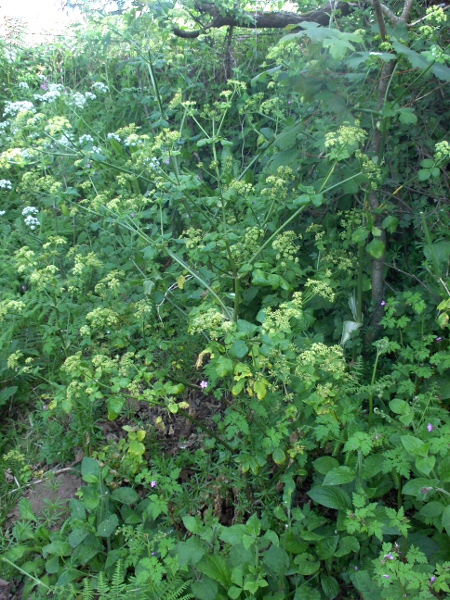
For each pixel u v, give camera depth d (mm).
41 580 2582
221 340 3527
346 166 3432
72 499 2793
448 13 3691
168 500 2711
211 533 2463
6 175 5312
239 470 2883
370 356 3527
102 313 2979
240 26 4781
